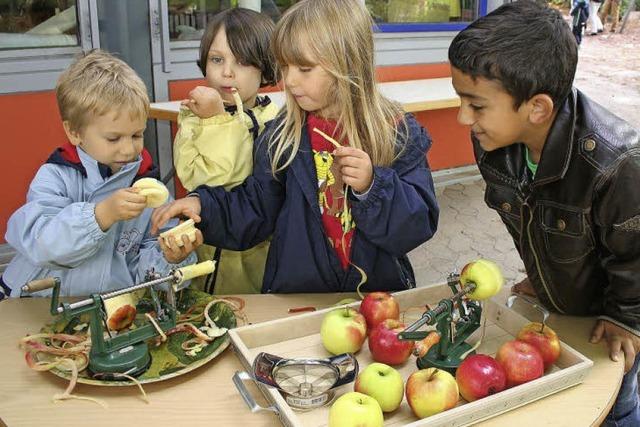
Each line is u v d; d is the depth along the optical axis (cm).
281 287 142
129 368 99
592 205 109
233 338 105
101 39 308
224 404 96
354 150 118
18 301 126
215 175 147
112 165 131
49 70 297
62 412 93
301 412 92
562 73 100
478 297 105
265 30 168
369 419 83
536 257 122
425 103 320
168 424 91
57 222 117
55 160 131
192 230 119
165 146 341
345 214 136
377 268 140
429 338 105
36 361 103
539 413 93
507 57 97
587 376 102
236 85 169
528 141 111
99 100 119
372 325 112
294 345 111
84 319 116
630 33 684
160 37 320
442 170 465
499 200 123
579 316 125
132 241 137
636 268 110
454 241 365
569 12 557
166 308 116
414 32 414
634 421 138
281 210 142
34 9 291
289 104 135
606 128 107
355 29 125
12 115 295
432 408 89
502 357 98
